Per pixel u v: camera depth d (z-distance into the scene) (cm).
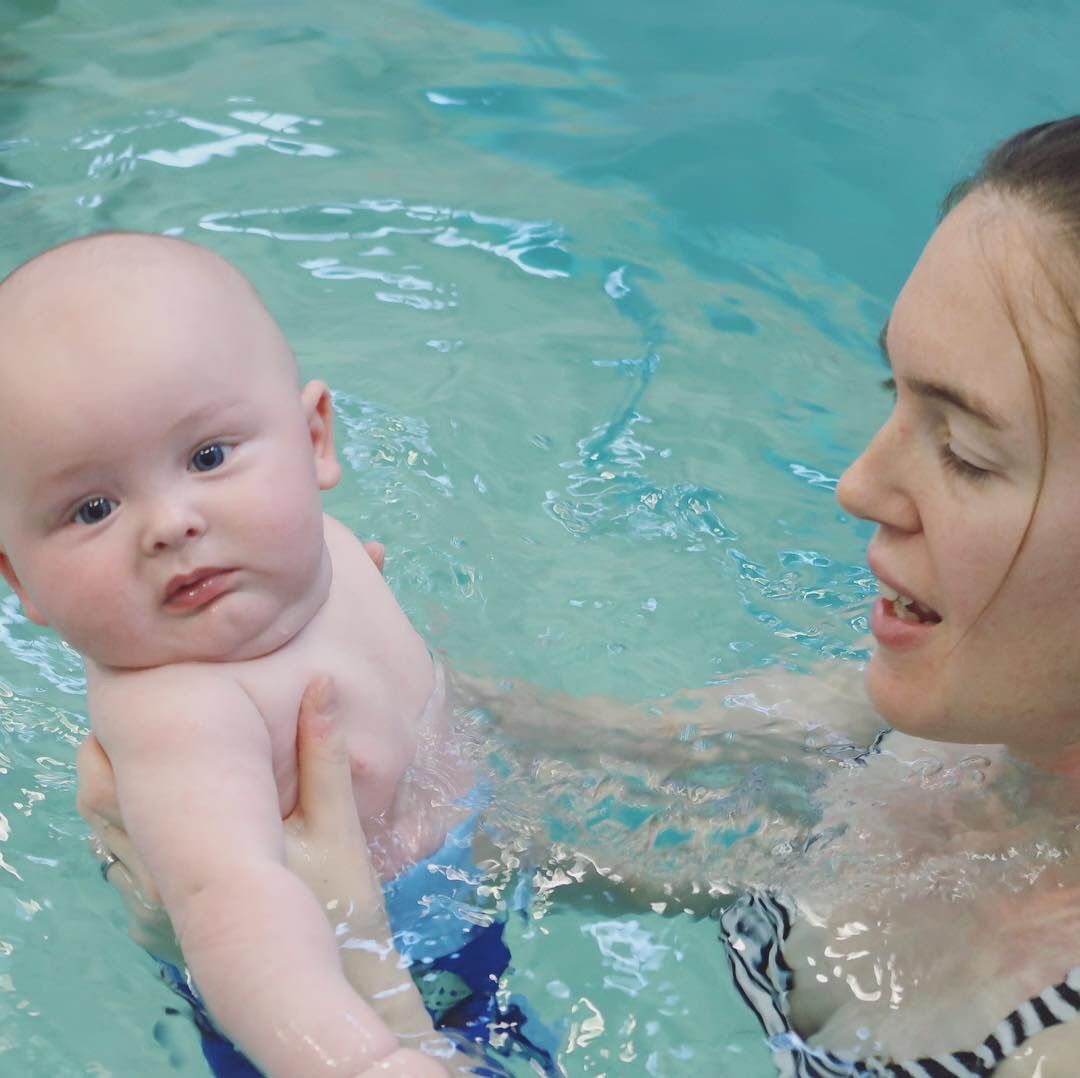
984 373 130
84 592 155
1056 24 378
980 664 143
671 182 328
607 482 247
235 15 385
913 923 160
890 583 146
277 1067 136
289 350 172
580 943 170
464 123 346
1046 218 128
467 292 291
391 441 249
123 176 316
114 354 152
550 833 179
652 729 194
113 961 168
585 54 375
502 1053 158
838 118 348
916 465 140
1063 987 146
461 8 394
